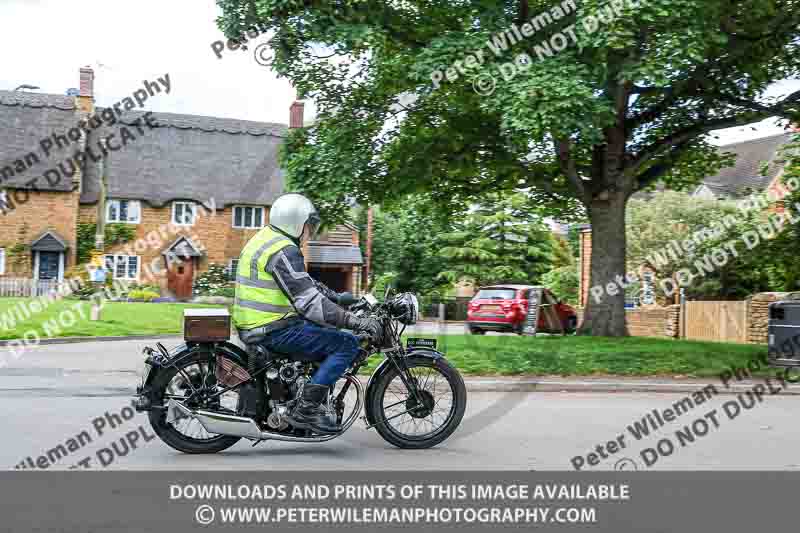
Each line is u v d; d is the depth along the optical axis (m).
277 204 6.49
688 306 27.12
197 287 42.88
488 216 42.97
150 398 6.21
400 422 7.11
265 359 6.27
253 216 44.19
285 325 6.28
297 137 17.25
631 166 16.83
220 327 6.25
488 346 13.52
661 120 17.78
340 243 45.62
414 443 6.69
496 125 16.44
